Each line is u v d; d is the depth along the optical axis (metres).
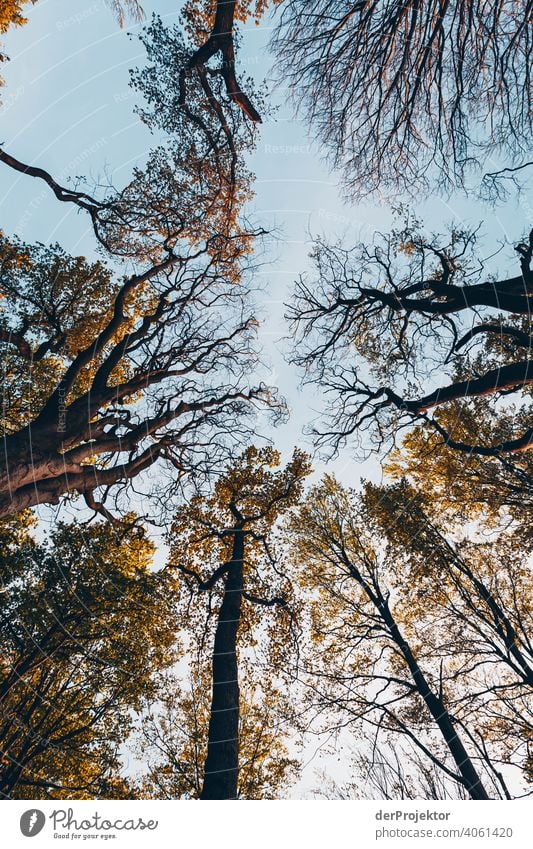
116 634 12.73
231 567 11.98
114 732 12.56
